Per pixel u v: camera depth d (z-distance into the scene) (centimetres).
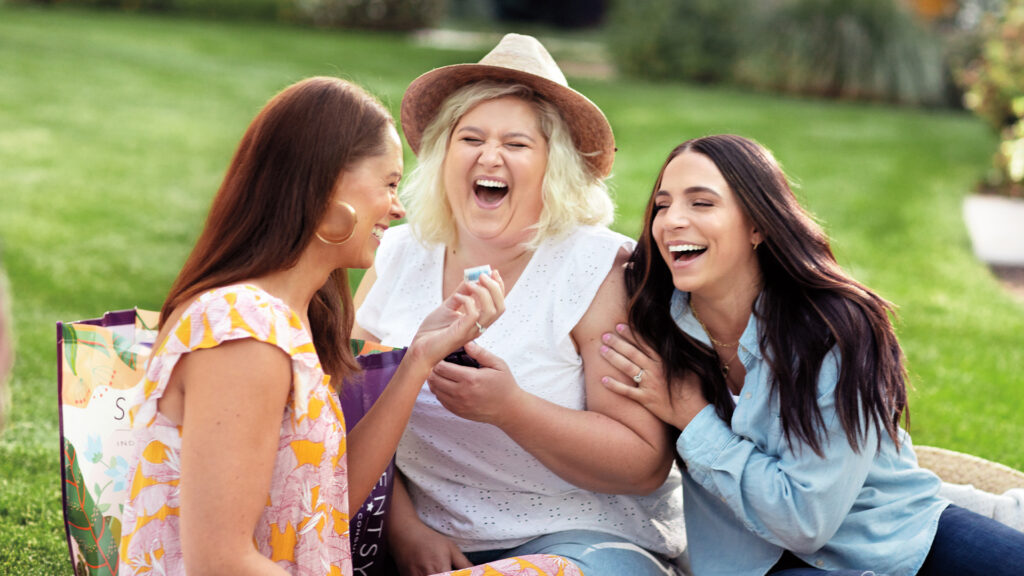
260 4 1703
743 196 218
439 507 246
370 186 186
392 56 1429
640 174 866
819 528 220
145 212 698
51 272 559
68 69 1128
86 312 506
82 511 206
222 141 919
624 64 1512
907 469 238
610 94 1293
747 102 1326
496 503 239
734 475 222
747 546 235
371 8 1773
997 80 971
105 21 1474
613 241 242
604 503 242
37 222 648
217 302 170
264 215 180
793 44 1462
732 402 232
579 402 240
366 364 223
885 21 1473
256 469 169
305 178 180
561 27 2547
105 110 982
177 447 175
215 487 166
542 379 236
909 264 680
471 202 240
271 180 180
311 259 187
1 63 1113
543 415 222
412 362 204
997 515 255
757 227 220
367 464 203
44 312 496
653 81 1495
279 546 180
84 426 204
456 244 255
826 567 233
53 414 375
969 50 1477
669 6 1501
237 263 181
